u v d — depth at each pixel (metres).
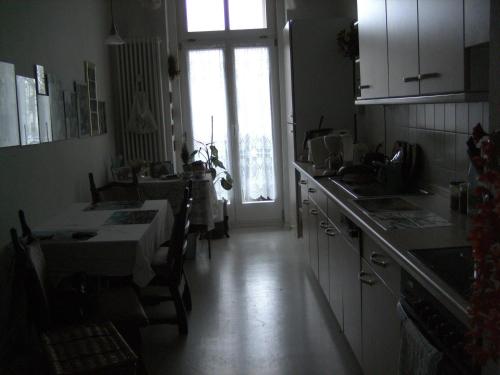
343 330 3.19
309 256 4.60
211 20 6.38
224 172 6.18
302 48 5.33
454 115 2.90
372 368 2.50
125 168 5.34
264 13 6.38
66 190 4.20
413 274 1.78
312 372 3.02
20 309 3.14
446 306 1.51
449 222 2.43
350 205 2.95
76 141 4.51
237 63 6.41
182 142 6.41
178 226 3.48
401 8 2.72
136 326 2.73
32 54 3.56
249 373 3.04
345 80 5.38
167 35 6.11
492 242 1.17
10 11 3.23
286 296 4.25
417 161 3.41
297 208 5.80
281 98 6.40
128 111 5.95
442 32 2.19
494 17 1.38
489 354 1.19
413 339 1.71
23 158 3.37
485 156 1.37
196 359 3.23
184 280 3.93
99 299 2.91
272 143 6.54
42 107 3.69
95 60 5.23
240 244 5.93
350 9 5.46
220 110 6.48
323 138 4.66
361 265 2.67
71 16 4.49
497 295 1.16
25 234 2.92
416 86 2.52
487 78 2.01
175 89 6.30
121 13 5.94
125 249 2.98
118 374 2.14
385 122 4.29
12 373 2.93
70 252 2.98
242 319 3.82
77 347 2.29
